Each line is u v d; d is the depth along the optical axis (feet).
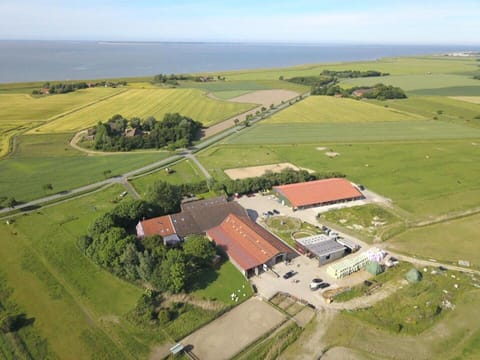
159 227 272.72
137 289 216.95
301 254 259.80
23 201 333.83
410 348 177.68
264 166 437.58
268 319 196.03
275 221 306.35
